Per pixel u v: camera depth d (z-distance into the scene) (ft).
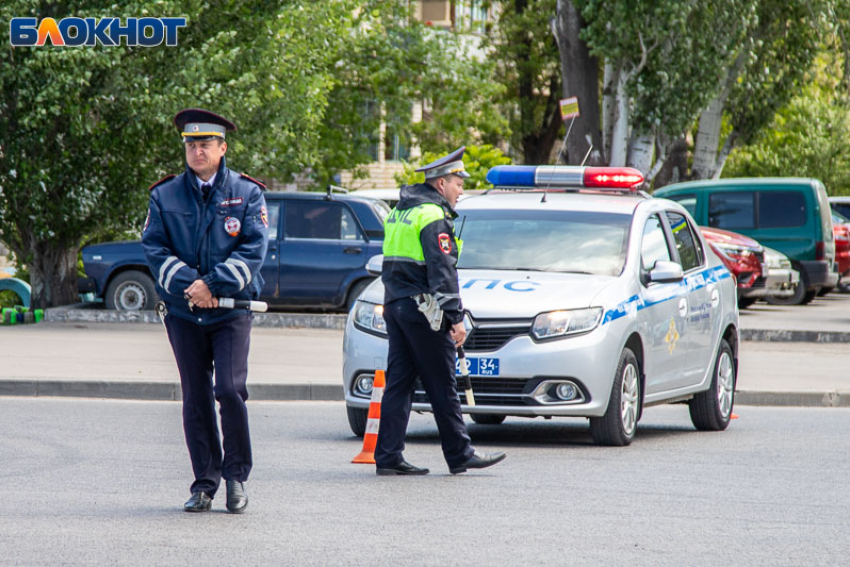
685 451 101.71
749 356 179.63
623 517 73.77
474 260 108.88
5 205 226.38
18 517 71.36
